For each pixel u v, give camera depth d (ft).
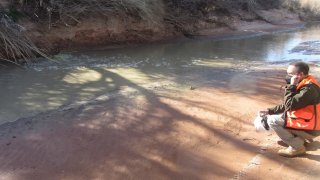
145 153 18.69
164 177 16.67
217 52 44.45
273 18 75.41
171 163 17.84
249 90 29.35
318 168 17.30
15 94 26.17
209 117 23.36
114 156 18.31
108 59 37.40
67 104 24.80
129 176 16.69
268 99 27.32
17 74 30.63
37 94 26.40
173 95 27.37
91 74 31.89
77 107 24.26
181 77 32.53
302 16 86.22
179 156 18.49
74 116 22.81
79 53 38.63
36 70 32.04
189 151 19.02
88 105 24.70
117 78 31.17
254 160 18.12
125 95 26.94
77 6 40.06
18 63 33.32
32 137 19.97
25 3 37.09
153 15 47.24
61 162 17.70
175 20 50.90
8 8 35.40
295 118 17.85
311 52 47.29
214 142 20.06
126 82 30.19
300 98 17.26
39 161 17.74
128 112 23.68
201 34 54.39
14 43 33.60
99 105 24.75
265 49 48.29
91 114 23.17
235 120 23.03
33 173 16.78
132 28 44.98
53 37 37.70
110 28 42.47
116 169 17.20
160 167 17.47
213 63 38.60
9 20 34.27
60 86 28.37
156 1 48.37
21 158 17.94
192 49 45.34
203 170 17.28
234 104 25.91
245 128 21.93
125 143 19.63
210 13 59.16
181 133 21.02
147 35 47.03
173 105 25.22
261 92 28.94
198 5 56.90
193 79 32.07
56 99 25.62
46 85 28.43
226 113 24.11
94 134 20.51
